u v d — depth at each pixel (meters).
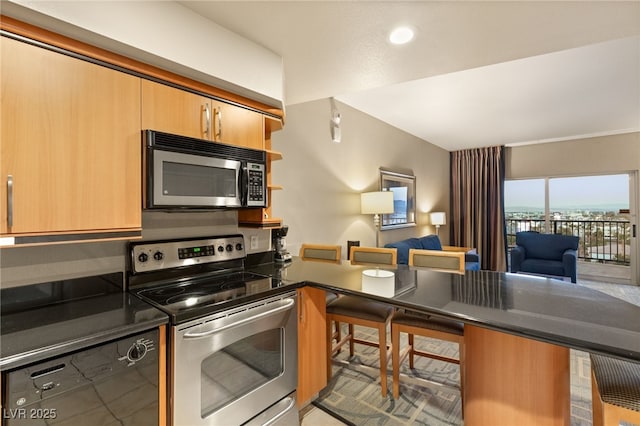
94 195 1.24
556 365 1.25
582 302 1.32
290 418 1.68
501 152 5.96
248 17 1.51
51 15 1.07
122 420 1.08
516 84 3.11
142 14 1.30
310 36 1.67
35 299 1.31
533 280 1.76
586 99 3.51
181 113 1.50
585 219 5.52
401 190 4.77
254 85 1.71
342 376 2.29
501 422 1.35
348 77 2.15
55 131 1.14
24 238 1.07
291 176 3.02
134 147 1.35
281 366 1.66
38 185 1.10
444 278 1.82
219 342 1.35
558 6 1.41
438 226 5.64
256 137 1.83
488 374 1.39
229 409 1.39
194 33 1.46
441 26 1.57
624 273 5.20
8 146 1.04
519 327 1.05
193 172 1.52
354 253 2.56
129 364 1.10
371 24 1.56
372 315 2.01
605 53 2.49
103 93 1.26
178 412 1.21
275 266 2.28
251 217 2.07
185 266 1.75
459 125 4.59
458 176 6.44
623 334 0.97
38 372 0.91
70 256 1.42
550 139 5.51
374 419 1.81
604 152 5.23
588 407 1.93
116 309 1.28
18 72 1.06
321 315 1.93
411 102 3.63
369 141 4.10
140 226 1.37
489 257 6.08
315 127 3.28
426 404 1.94
